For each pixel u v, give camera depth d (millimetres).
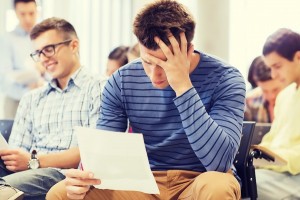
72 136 2143
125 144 1325
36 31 2248
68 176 1398
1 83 3664
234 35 3352
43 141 2227
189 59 1449
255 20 3227
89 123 2121
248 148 1848
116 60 3189
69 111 2178
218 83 1546
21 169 2016
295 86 2807
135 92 1638
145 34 1376
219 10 3395
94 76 2236
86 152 1358
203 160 1394
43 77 3643
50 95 2289
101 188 1419
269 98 2947
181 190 1531
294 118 2707
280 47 2914
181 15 1404
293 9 3033
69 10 3871
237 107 1489
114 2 4047
